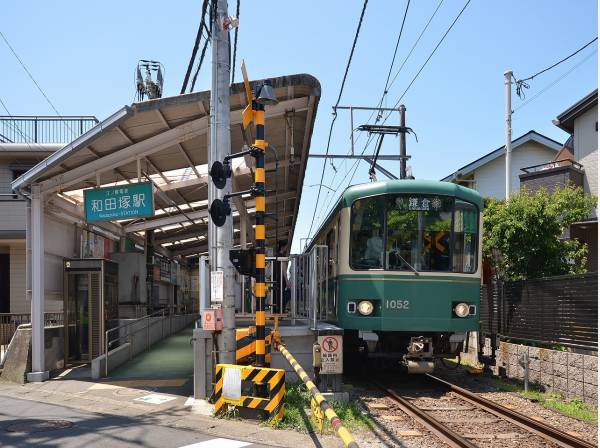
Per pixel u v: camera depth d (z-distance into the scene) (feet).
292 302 35.40
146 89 59.21
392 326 34.24
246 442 21.24
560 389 32.63
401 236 35.19
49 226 39.70
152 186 36.65
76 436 22.17
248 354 29.89
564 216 43.65
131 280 52.75
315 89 33.09
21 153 57.93
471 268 35.70
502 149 85.46
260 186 26.53
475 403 29.14
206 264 33.09
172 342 57.26
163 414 26.20
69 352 41.73
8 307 59.26
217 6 29.27
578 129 63.52
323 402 17.98
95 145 35.01
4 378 36.55
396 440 22.24
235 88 32.27
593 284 30.83
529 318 37.93
